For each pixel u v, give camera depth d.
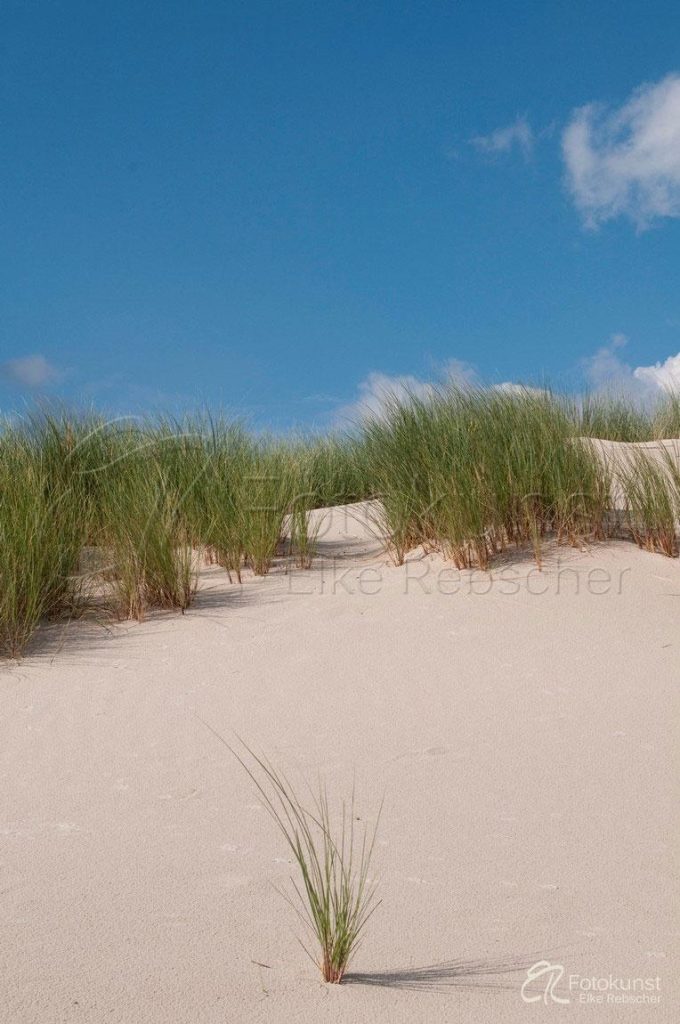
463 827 2.69
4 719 3.66
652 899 2.28
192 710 3.70
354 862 2.48
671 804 2.82
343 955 1.94
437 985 1.93
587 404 10.26
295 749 3.30
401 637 4.46
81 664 4.29
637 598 4.88
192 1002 1.85
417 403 6.21
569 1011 1.85
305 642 4.46
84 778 3.10
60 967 1.97
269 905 2.25
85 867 2.47
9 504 5.28
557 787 2.95
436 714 3.61
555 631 4.48
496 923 2.18
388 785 2.99
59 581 5.05
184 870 2.44
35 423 6.81
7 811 2.86
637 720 3.49
